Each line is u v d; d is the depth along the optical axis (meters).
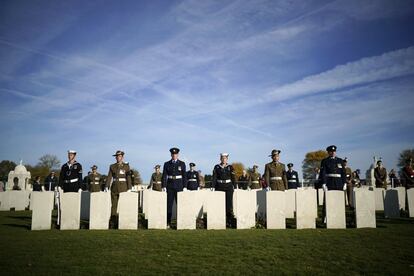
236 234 9.41
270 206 11.03
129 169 14.00
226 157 12.77
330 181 11.96
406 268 6.07
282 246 7.77
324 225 11.41
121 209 10.96
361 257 6.80
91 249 7.58
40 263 6.44
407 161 16.39
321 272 5.87
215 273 5.82
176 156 12.41
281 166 13.88
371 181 27.91
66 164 13.09
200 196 14.77
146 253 7.20
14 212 17.16
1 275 5.70
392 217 13.55
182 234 9.48
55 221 12.45
